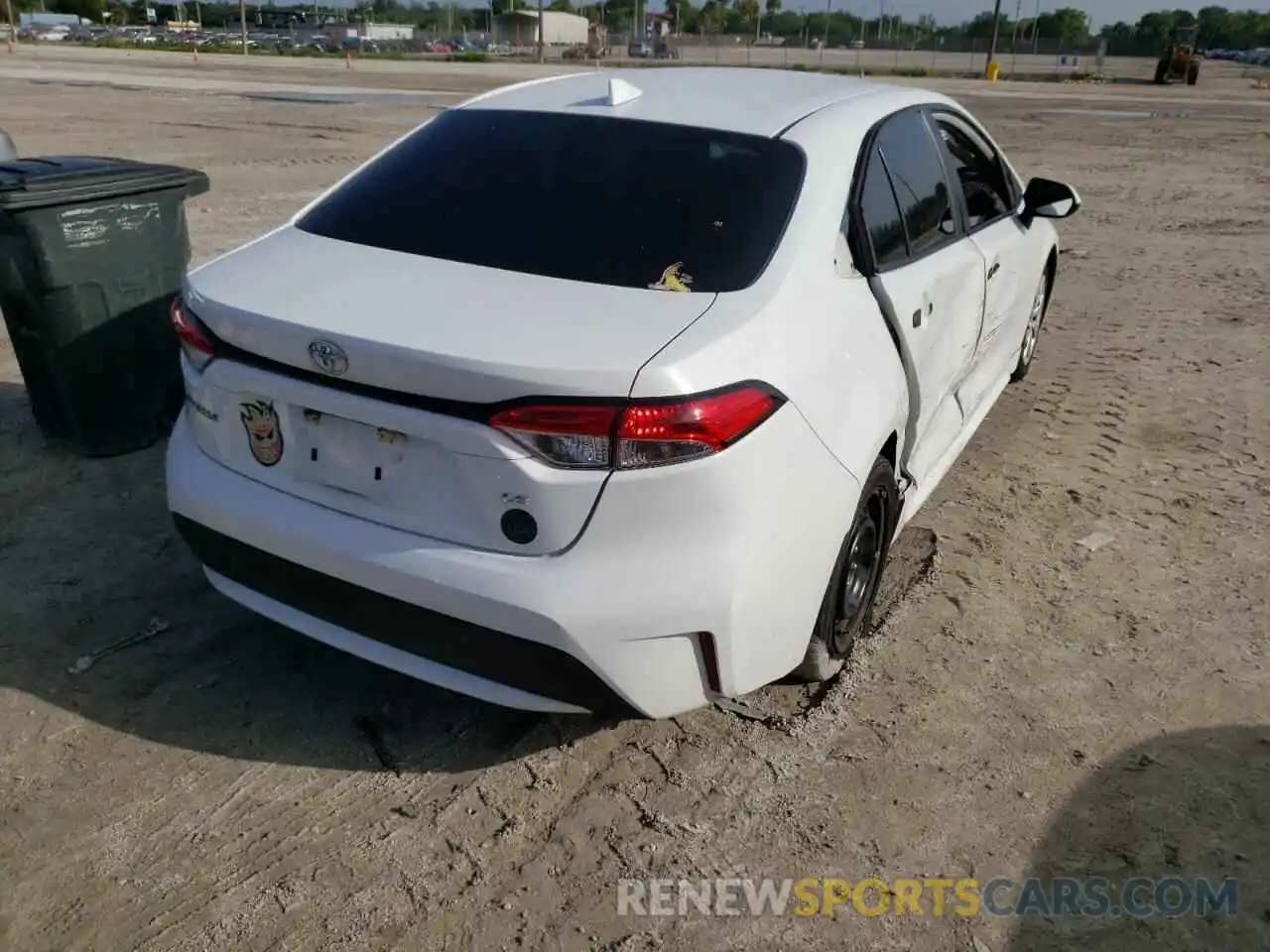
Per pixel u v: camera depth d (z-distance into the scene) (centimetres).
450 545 243
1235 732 308
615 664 242
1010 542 414
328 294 262
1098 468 483
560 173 304
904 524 373
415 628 252
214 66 3622
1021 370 581
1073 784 286
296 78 2994
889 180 339
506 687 254
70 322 423
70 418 442
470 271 271
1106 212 1116
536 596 235
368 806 274
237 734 298
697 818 273
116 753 288
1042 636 353
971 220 424
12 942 232
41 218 405
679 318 248
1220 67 6488
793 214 288
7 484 428
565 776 286
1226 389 588
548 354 230
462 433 234
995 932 243
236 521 269
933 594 375
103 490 427
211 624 345
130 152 1302
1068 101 2875
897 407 309
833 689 322
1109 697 322
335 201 321
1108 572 394
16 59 3800
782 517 253
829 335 275
